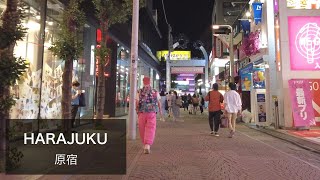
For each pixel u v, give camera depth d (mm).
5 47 5984
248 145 10664
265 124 16516
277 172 6848
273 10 16609
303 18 15703
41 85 11555
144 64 35375
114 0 13391
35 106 11211
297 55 15578
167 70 41500
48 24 12391
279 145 10758
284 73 15492
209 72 50656
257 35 19094
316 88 15469
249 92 21609
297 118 14430
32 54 11055
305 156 8781
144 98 9102
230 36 22578
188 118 25125
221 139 12148
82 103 12500
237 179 6227
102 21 13578
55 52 9578
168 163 7711
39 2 11359
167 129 15930
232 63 22250
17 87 9898
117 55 22781
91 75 17438
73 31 9984
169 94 25672
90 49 17344
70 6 10094
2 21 6152
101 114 13531
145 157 8453
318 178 6371
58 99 13305
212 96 13414
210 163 7723
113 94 22016
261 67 17406
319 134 13125
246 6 22906
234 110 12750
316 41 15625
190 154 8914
